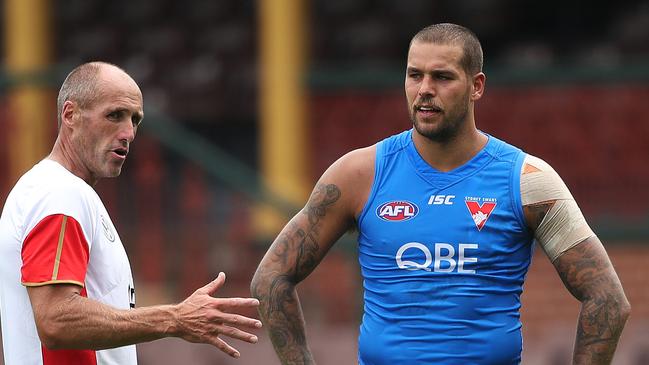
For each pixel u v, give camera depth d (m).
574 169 39.38
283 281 16.20
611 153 39.28
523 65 47.31
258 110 49.31
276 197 33.59
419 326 15.30
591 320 15.34
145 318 14.73
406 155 15.70
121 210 33.41
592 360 15.30
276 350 16.25
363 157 15.92
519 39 54.09
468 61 15.20
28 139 34.69
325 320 32.38
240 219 33.50
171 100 50.03
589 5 54.12
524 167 15.50
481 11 53.41
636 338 32.28
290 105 40.34
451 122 15.16
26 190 15.40
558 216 15.44
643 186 38.97
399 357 15.33
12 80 34.09
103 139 15.66
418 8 52.31
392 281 15.47
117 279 15.84
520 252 15.53
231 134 50.12
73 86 15.73
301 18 41.44
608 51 50.06
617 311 15.32
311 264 16.27
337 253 32.66
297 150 40.47
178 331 14.72
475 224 15.29
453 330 15.21
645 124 39.28
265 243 34.75
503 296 15.39
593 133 39.44
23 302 15.34
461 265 15.27
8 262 15.36
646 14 51.22
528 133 39.69
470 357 15.20
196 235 33.25
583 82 39.16
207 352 30.91
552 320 35.34
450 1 53.31
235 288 33.06
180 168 33.69
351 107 40.53
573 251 15.50
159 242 33.12
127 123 15.78
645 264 36.22
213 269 33.12
